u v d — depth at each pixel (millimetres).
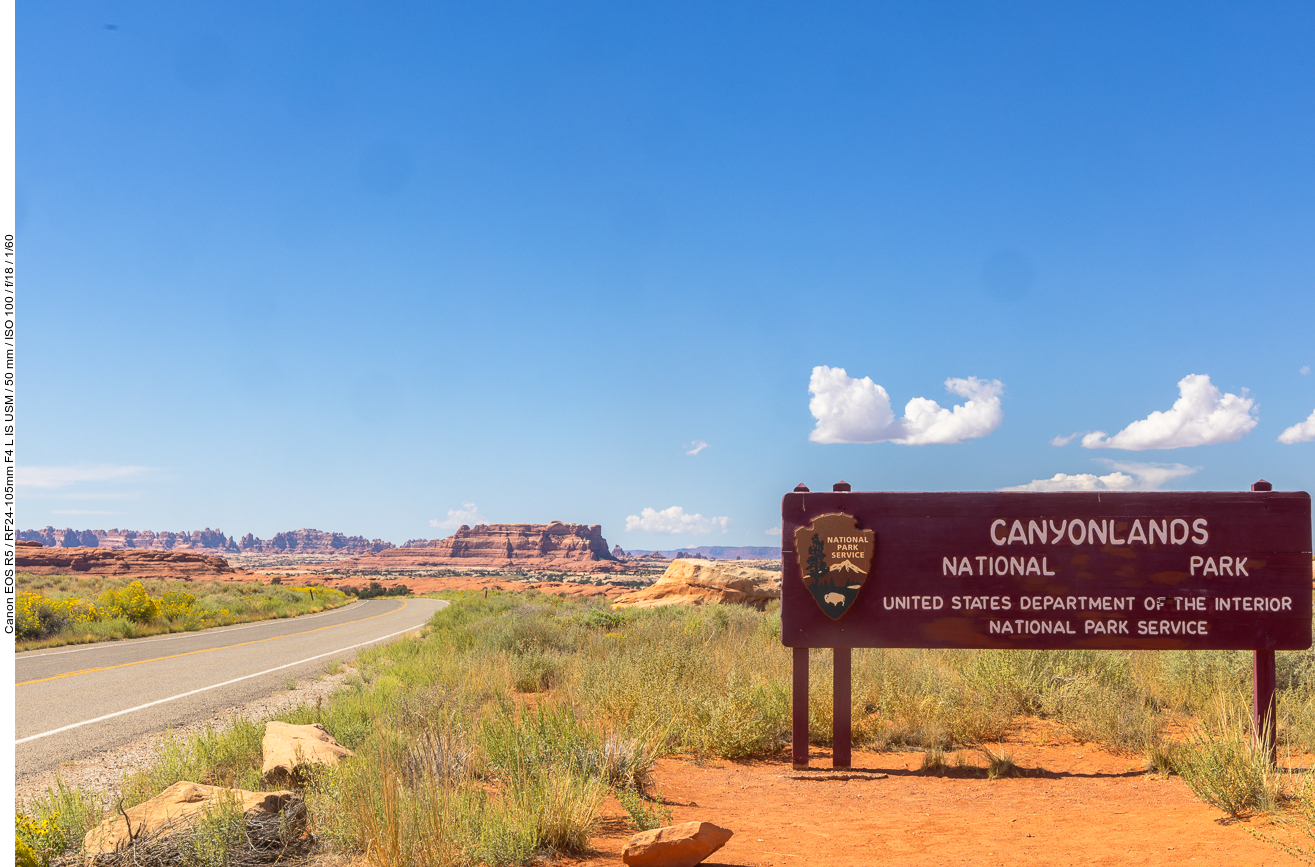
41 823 4652
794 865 4965
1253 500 7836
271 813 4938
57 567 121688
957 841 5504
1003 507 8047
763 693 9562
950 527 8062
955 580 8008
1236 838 5172
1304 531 7777
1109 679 10320
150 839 4543
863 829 5875
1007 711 9641
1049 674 10602
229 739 7887
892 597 8039
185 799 5215
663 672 10711
